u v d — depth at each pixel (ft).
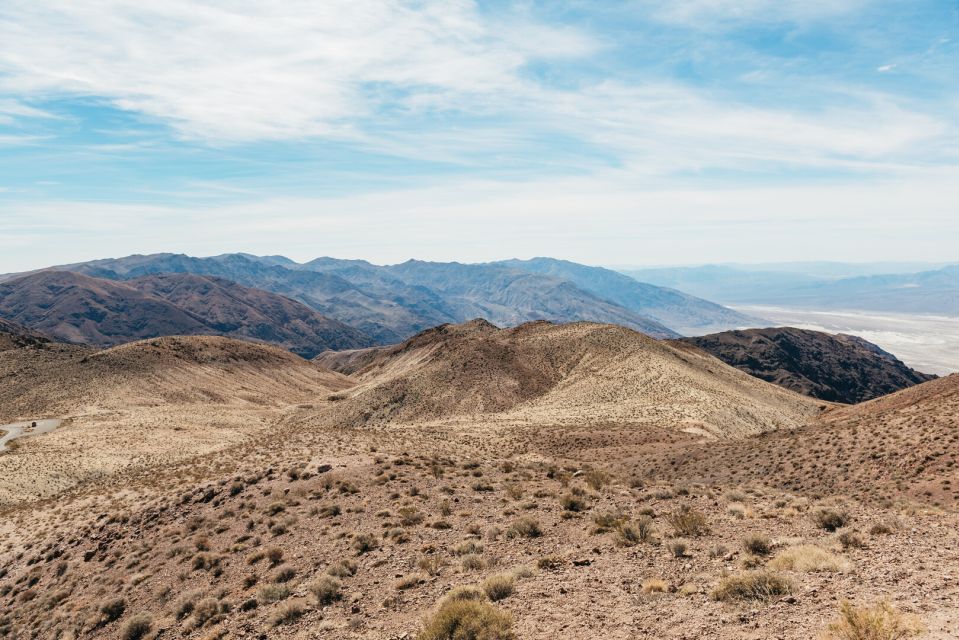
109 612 67.10
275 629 47.03
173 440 268.21
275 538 77.20
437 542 63.41
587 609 38.19
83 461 221.05
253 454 150.30
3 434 298.15
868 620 27.02
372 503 85.51
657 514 65.05
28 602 83.87
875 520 54.13
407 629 40.14
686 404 270.67
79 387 410.52
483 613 36.42
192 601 61.00
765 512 61.46
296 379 637.71
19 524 132.98
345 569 57.77
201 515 96.07
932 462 93.40
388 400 384.47
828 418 242.17
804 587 35.29
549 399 353.72
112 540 97.14
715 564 44.29
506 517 70.90
